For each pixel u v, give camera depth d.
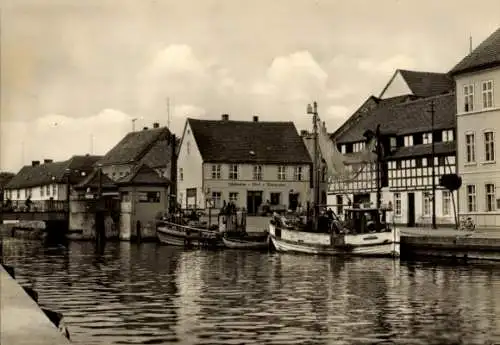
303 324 22.45
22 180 138.25
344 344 19.36
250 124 91.19
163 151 102.75
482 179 55.03
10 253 60.28
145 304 27.11
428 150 66.75
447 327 21.94
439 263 44.16
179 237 71.38
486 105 54.84
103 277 38.53
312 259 50.84
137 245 72.88
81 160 126.19
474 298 28.47
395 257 48.59
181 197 91.25
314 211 60.09
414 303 27.19
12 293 18.39
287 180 88.69
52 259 53.06
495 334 20.81
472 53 56.94
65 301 28.05
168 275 39.66
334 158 79.62
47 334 13.42
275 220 61.22
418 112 72.00
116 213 83.25
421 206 67.31
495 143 54.06
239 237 66.44
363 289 31.89
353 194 76.81
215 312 24.95
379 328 21.77
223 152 87.06
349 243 52.00
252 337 20.25
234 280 36.50
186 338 20.06
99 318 23.58
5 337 13.19
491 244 42.81
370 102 84.88
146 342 19.48
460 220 56.84
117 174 109.12
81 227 84.25
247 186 87.31
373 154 73.31
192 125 89.06
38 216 85.94
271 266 45.28
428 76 82.56
